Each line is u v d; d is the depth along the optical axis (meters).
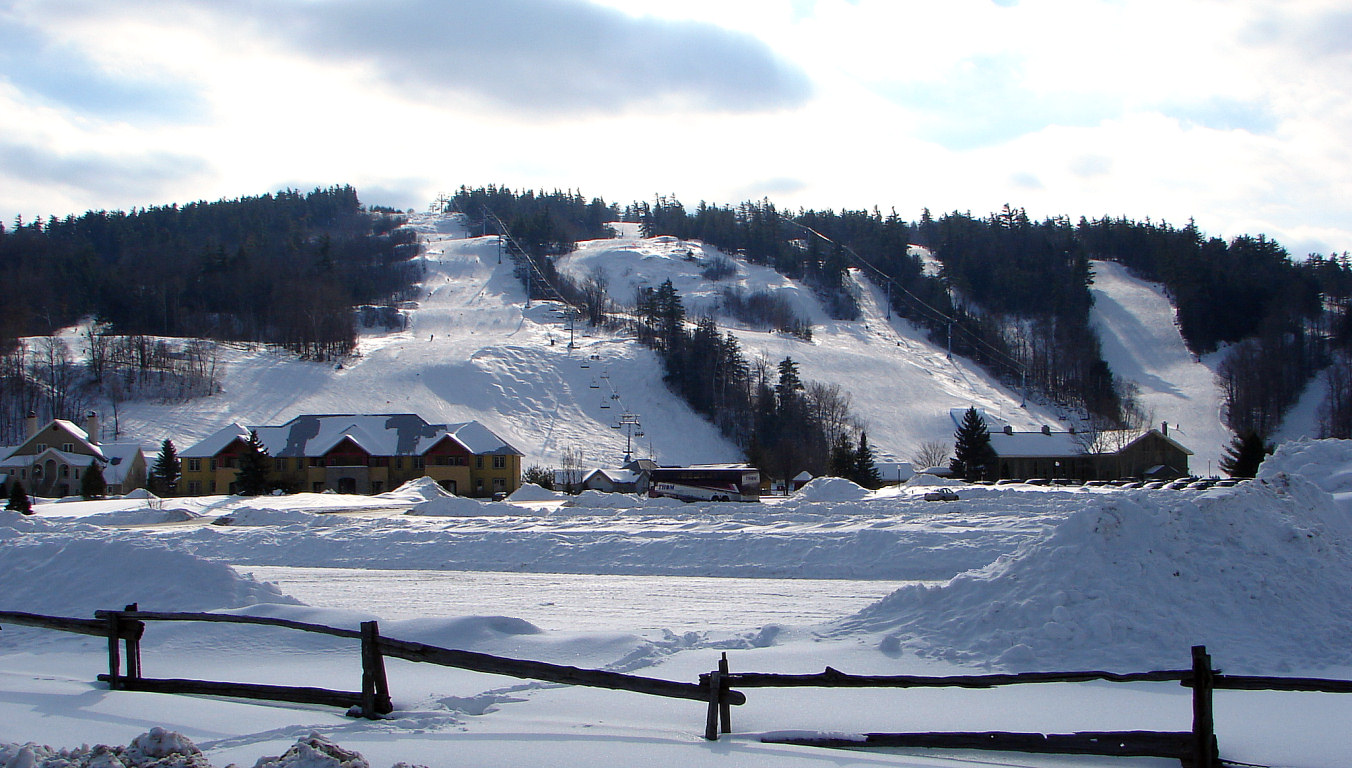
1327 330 147.38
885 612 13.76
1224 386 138.38
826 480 53.19
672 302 148.12
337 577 26.75
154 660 12.27
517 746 8.42
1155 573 12.65
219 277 164.12
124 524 44.81
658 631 14.84
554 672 9.41
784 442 101.69
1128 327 172.38
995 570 13.58
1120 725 9.38
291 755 6.88
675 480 61.12
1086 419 134.38
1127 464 87.88
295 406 114.06
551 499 62.34
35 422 88.62
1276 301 153.50
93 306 159.50
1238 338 157.12
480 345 142.62
